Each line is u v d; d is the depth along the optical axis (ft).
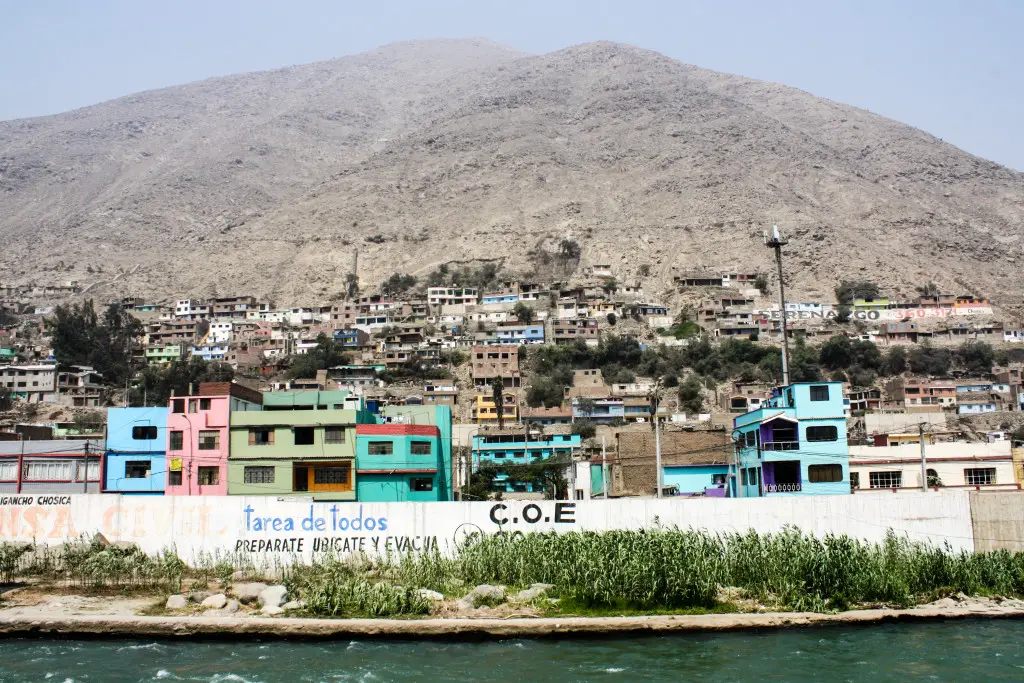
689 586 212.64
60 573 229.04
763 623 203.92
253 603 211.82
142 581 224.33
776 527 233.55
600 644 193.67
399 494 293.02
